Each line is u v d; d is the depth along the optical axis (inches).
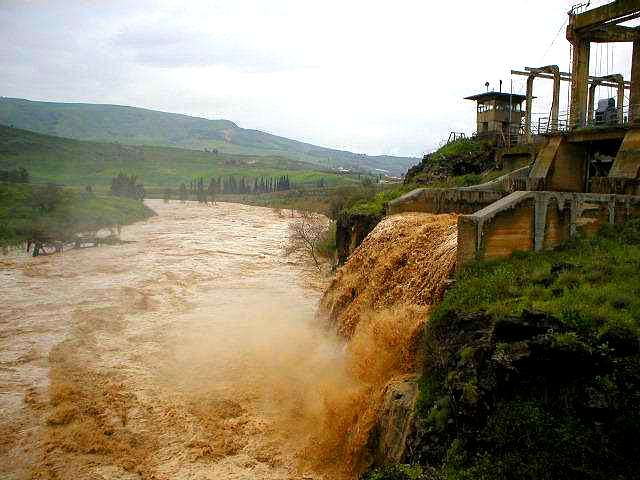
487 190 1291.8
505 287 673.0
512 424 494.6
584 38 1245.1
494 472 482.6
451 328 652.7
